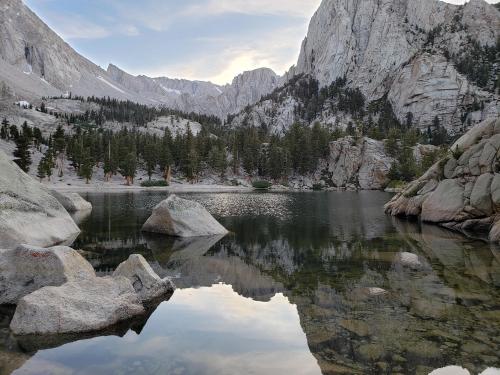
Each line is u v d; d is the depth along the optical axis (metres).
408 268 14.98
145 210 40.94
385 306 10.12
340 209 46.75
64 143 121.44
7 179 18.92
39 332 8.28
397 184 119.38
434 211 30.16
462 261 16.22
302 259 17.02
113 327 8.75
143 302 10.62
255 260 16.80
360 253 18.39
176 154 140.00
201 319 9.23
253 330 8.45
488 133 30.28
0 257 10.89
